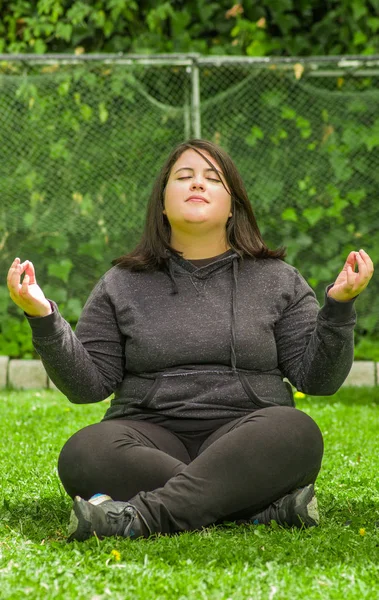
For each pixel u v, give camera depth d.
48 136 10.34
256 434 4.31
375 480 5.51
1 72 10.27
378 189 10.67
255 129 10.48
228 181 5.01
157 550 3.90
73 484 4.43
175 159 5.03
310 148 10.59
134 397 4.79
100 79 10.31
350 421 7.80
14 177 10.34
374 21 10.72
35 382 10.08
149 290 4.91
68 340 4.61
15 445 6.65
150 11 10.70
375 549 4.04
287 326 4.95
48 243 10.37
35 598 3.40
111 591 3.48
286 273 5.04
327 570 3.73
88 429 4.52
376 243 10.66
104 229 10.41
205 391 4.72
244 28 10.73
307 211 10.58
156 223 5.02
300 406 8.66
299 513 4.32
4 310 10.48
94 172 10.41
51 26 10.62
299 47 10.84
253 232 5.11
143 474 4.33
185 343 4.73
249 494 4.27
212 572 3.66
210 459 4.25
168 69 10.34
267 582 3.59
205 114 10.44
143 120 10.39
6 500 4.85
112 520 4.09
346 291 4.42
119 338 4.93
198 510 4.19
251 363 4.76
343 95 10.51
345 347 4.59
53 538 4.31
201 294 4.86
